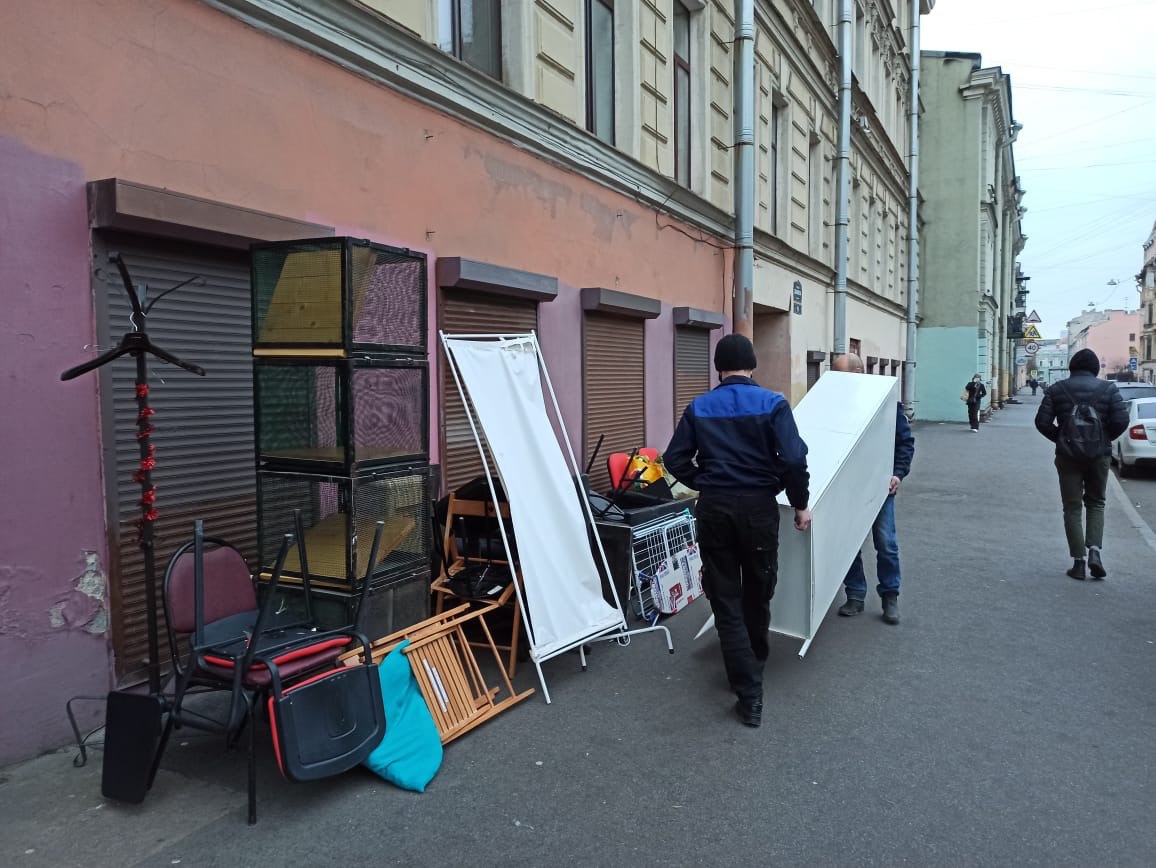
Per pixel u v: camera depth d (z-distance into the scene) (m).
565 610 4.54
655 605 5.57
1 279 3.28
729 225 11.85
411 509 4.05
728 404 3.99
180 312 4.10
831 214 17.61
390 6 5.29
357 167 5.14
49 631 3.48
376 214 5.32
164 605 3.16
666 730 3.84
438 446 6.01
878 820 3.04
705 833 2.96
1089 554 6.59
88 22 3.58
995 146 38.03
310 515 3.73
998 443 19.80
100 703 3.69
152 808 3.10
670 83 9.77
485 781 3.34
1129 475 14.06
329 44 4.83
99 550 3.66
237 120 4.32
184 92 4.03
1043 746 3.65
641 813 3.09
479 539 5.01
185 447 4.14
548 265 7.41
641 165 8.91
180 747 3.62
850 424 5.11
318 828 2.98
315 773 3.01
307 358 3.68
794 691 4.31
